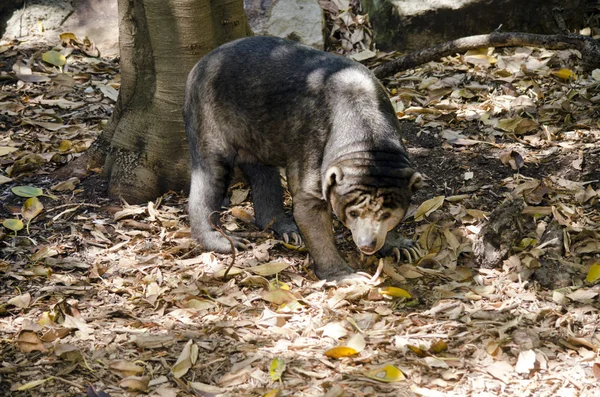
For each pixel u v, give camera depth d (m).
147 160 7.65
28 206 7.19
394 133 6.02
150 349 5.44
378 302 6.05
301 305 5.94
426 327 5.67
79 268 6.51
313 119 6.18
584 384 5.10
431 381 5.11
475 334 5.57
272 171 7.26
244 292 6.19
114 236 7.00
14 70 9.59
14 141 8.38
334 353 5.29
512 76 9.33
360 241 5.68
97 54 10.21
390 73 9.27
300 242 7.03
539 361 5.30
